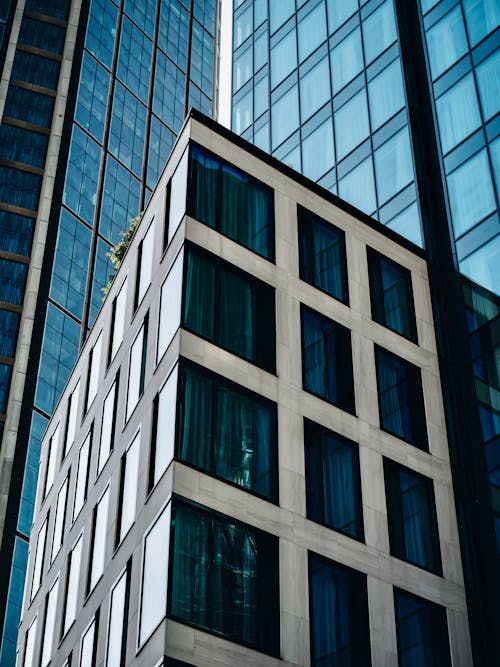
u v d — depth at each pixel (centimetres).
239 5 6662
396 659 3097
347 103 5156
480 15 4675
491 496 3712
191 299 3350
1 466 8538
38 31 11294
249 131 5847
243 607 2873
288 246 3741
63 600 3909
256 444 3189
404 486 3519
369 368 3694
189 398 3141
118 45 12569
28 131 10519
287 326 3516
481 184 4312
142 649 2831
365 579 3178
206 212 3581
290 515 3117
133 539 3195
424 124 4731
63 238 10150
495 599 3491
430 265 4272
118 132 11806
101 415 4028
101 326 4381
